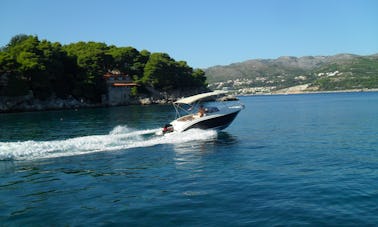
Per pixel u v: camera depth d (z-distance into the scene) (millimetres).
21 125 42656
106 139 25031
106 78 108375
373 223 9289
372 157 17703
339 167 15641
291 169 15484
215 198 11617
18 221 9883
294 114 50812
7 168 16625
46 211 10664
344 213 10016
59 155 19469
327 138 24953
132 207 10898
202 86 154500
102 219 9953
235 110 28484
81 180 14336
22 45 91250
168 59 138875
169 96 131000
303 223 9375
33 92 87812
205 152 20094
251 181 13602
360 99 110062
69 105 95500
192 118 27125
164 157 18797
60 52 99750
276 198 11461
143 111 71125
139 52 133125
